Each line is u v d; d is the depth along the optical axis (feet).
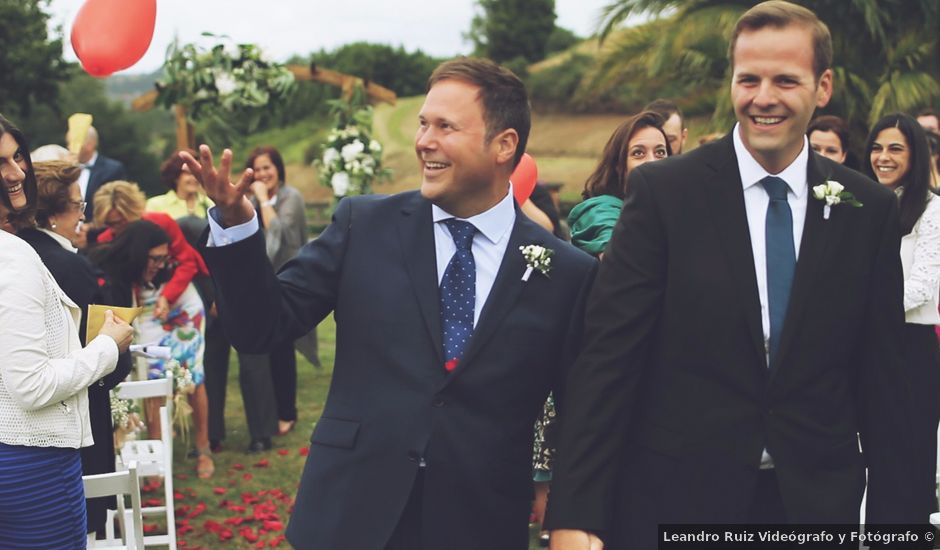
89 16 8.29
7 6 65.26
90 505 12.67
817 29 7.27
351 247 8.29
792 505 7.30
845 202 7.44
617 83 47.37
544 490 14.76
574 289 8.29
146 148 120.57
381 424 7.89
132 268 18.01
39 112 104.99
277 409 22.61
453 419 7.86
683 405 7.54
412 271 8.07
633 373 7.72
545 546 15.14
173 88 25.00
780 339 7.38
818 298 7.41
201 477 19.45
